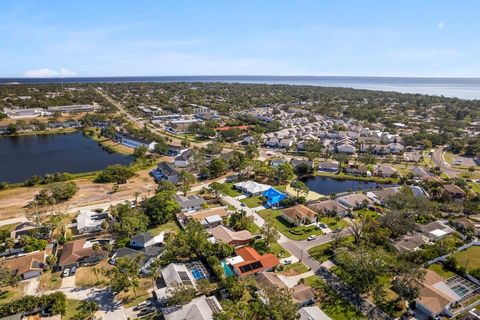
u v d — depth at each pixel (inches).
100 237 3558.1
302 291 2568.9
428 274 2807.6
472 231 3666.3
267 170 5511.8
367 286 2620.6
